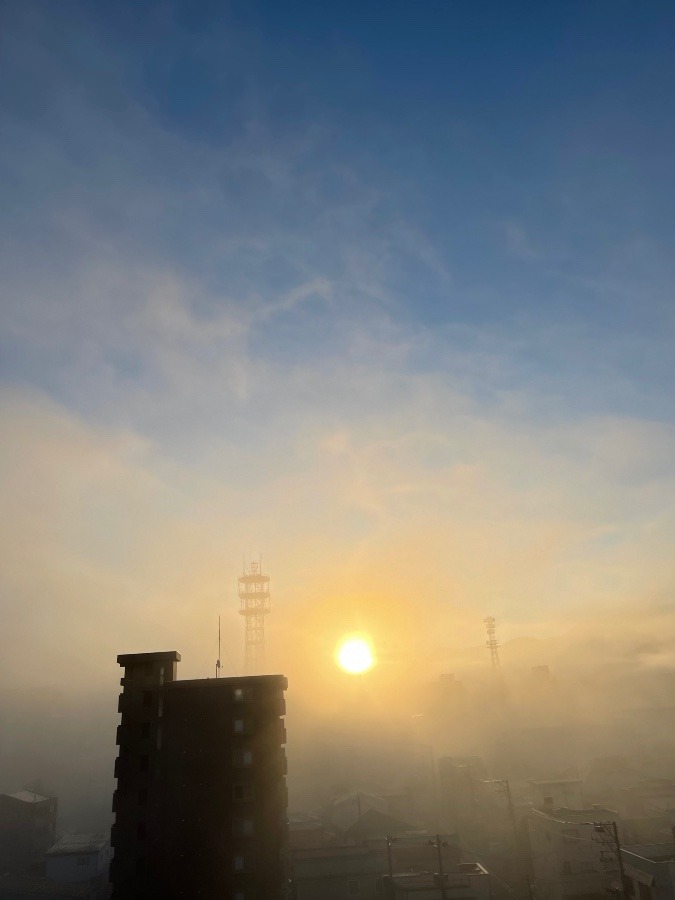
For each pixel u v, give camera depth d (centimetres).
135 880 5975
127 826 6122
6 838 9369
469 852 8362
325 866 7262
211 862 5978
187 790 6169
